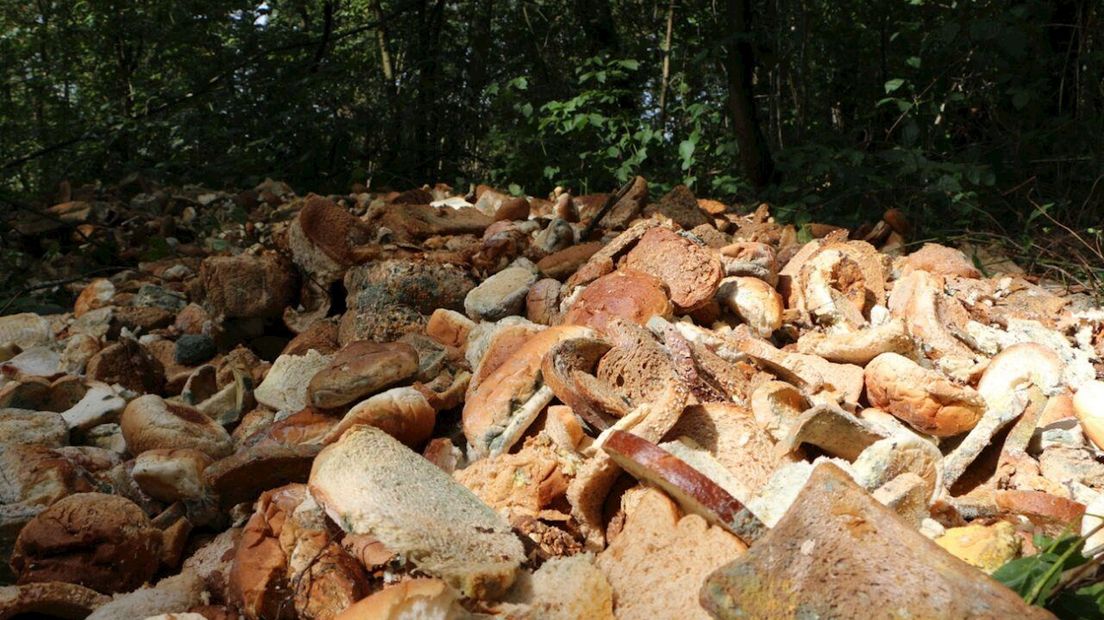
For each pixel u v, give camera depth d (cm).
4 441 382
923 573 218
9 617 294
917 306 458
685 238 455
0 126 1154
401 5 1185
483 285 470
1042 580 233
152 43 1218
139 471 351
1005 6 824
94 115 1196
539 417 356
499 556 282
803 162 786
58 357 482
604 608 268
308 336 477
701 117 1055
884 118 970
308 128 1051
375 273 482
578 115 956
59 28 1291
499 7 1209
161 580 322
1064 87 858
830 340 420
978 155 805
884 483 306
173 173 992
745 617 227
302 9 1265
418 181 1116
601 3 1107
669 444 329
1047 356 404
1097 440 373
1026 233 668
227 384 458
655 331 387
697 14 1074
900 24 895
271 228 638
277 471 341
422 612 241
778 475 305
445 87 1156
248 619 296
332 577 280
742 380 373
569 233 536
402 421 360
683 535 274
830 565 227
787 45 959
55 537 316
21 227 692
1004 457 364
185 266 614
